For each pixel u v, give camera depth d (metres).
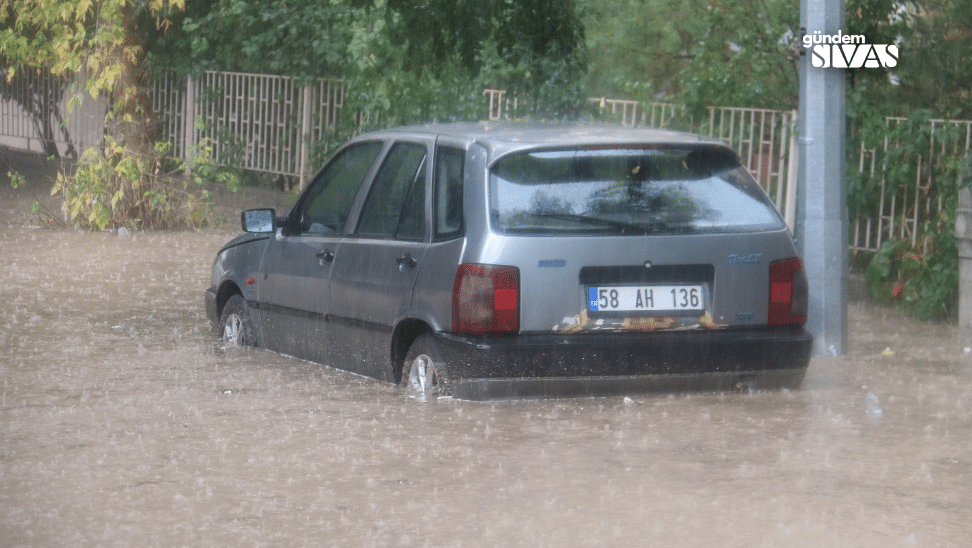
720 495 11.23
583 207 14.55
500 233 14.22
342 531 10.13
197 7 45.22
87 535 9.98
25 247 29.78
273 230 17.80
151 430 13.37
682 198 14.98
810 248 19.22
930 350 19.67
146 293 23.73
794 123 27.69
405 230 15.54
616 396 14.99
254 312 18.61
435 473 11.83
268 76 43.44
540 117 27.30
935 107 29.36
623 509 10.79
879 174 26.03
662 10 33.88
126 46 33.78
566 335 14.32
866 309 24.20
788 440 13.24
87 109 49.25
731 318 14.91
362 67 36.62
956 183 24.08
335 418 13.92
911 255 24.36
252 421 13.78
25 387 15.42
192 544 9.78
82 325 20.14
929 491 11.43
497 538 10.01
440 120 31.28
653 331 14.56
